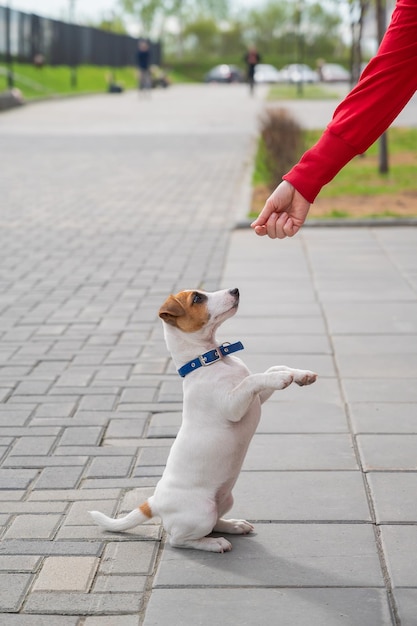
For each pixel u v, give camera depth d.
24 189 15.40
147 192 14.88
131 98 44.16
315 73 67.25
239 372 3.71
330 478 4.54
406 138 21.73
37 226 12.11
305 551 3.84
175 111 33.84
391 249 10.24
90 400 5.77
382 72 3.17
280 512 4.20
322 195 13.98
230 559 3.79
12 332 7.36
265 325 7.31
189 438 3.72
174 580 3.63
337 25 89.81
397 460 4.73
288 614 3.37
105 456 4.92
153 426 5.32
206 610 3.42
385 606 3.41
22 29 44.94
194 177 16.52
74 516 4.23
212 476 3.73
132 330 7.35
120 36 65.06
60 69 50.38
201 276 9.11
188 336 3.70
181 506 3.77
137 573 3.71
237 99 42.00
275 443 4.98
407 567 3.67
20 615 3.43
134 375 6.25
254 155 19.55
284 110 14.78
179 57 101.75
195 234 11.37
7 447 5.06
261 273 9.19
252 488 4.44
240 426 3.71
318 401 5.62
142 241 10.98
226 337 7.00
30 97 39.19
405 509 4.18
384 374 6.09
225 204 13.55
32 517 4.23
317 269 9.33
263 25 101.62
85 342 7.05
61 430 5.29
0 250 10.62
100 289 8.72
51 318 7.75
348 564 3.73
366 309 7.75
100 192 14.96
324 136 3.29
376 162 17.73
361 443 4.96
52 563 3.80
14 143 22.94
